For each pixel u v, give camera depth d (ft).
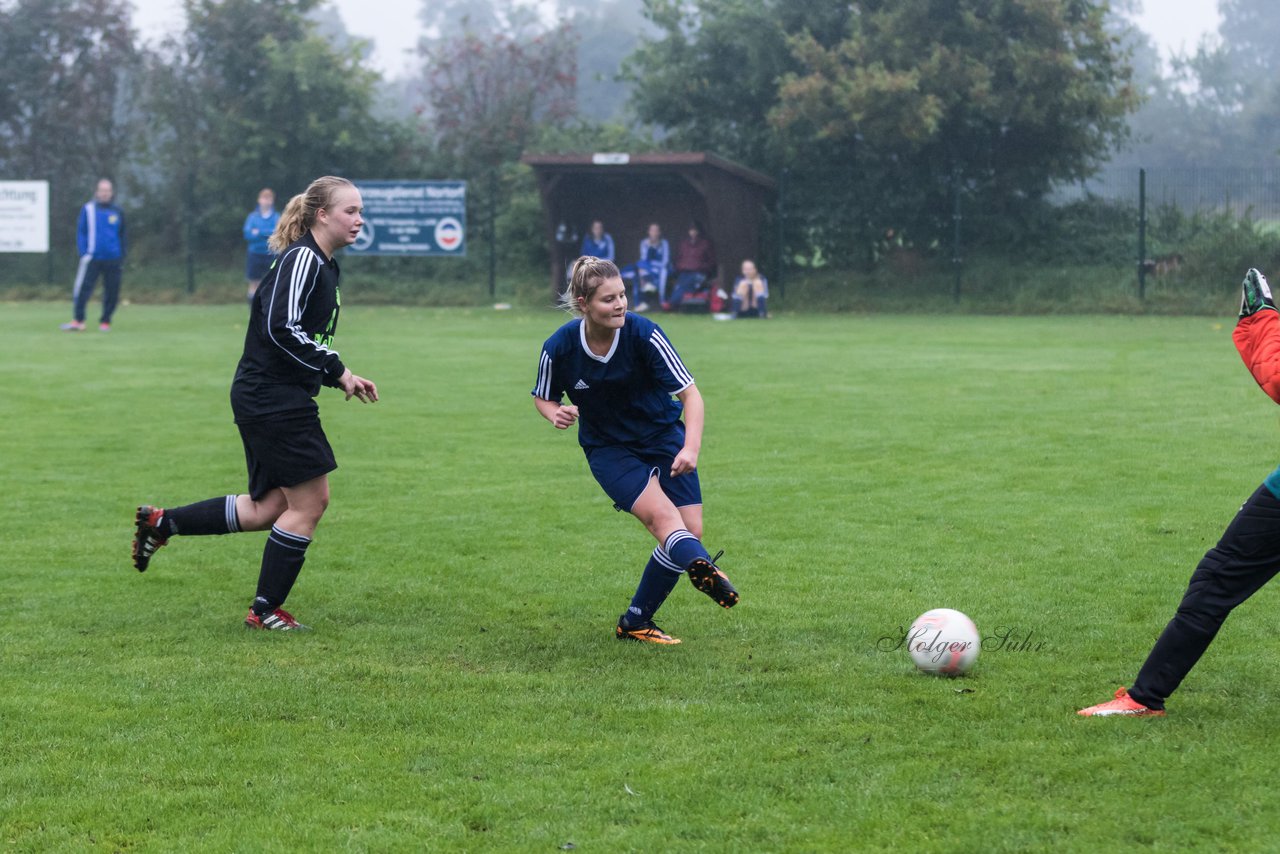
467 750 21.22
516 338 108.47
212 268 175.52
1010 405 65.10
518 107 191.31
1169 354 92.17
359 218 30.45
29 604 31.07
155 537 30.66
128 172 186.39
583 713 23.20
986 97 147.54
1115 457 50.11
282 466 29.09
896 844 17.47
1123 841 17.47
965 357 90.68
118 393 70.90
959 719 22.56
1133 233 156.04
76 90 185.78
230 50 176.96
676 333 115.14
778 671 25.85
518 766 20.49
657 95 170.30
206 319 131.95
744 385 74.13
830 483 45.70
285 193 174.70
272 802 19.15
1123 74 156.56
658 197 156.46
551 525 39.88
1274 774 19.67
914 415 61.87
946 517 40.09
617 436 28.50
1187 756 20.48
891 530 38.47
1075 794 19.03
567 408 27.84
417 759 20.86
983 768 20.12
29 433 57.16
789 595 31.58
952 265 157.17
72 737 21.97
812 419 60.85
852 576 33.32
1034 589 31.83
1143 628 28.45
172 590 32.71
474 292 162.50
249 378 29.32
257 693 24.34
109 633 28.81
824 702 23.63
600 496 44.27
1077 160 158.71
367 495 44.39
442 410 64.64
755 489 44.75
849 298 153.79
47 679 25.26
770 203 160.35
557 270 157.17
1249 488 43.83
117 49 187.83
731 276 149.18
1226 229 150.41
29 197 165.48
